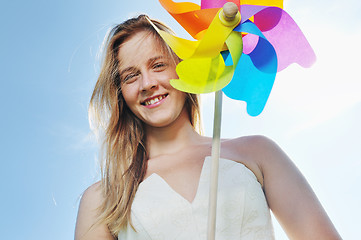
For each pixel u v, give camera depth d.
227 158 1.30
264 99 1.10
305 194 1.21
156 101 1.30
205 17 1.13
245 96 1.14
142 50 1.32
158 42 1.32
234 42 1.08
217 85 1.06
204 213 1.20
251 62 1.14
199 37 1.17
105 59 1.44
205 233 1.18
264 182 1.26
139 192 1.29
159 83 1.29
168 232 1.20
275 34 1.15
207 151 1.34
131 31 1.38
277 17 1.13
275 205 1.23
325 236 1.14
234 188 1.22
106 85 1.43
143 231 1.22
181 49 1.09
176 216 1.21
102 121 1.50
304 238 1.16
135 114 1.36
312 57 1.11
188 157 1.34
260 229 1.19
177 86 1.06
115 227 1.27
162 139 1.39
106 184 1.36
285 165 1.26
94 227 1.31
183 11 1.17
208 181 1.25
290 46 1.14
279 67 1.15
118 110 1.43
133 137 1.40
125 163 1.37
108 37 1.44
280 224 1.23
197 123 1.45
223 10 1.05
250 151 1.30
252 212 1.20
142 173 1.34
